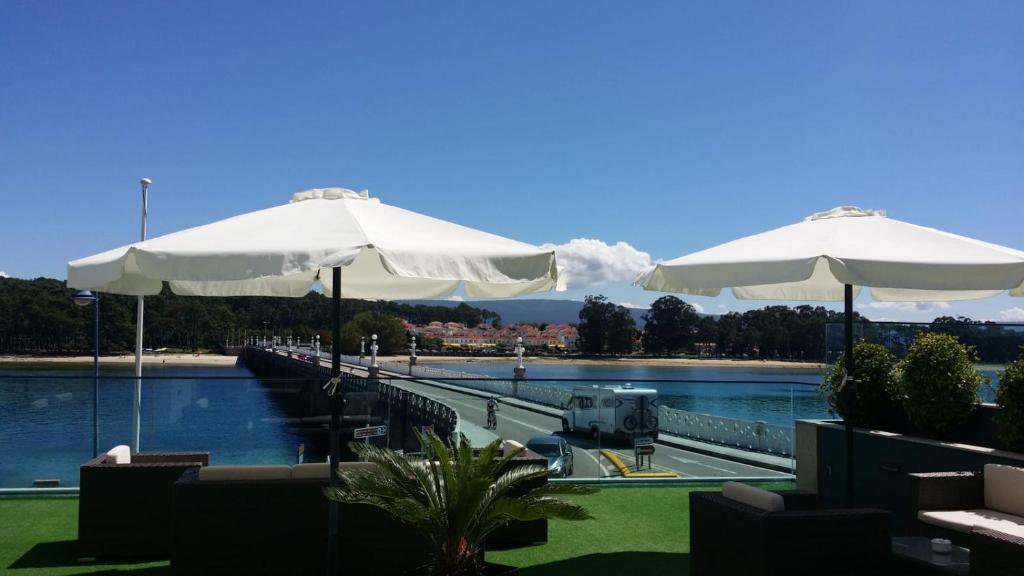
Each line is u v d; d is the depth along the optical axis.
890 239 5.40
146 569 5.89
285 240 4.25
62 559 6.16
